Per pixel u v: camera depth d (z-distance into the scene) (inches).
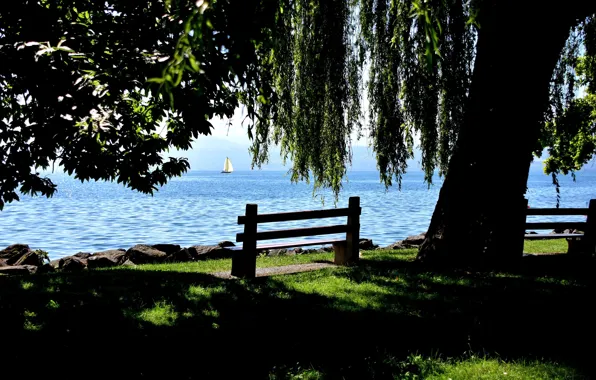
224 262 433.4
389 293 266.7
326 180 411.8
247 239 322.7
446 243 339.0
